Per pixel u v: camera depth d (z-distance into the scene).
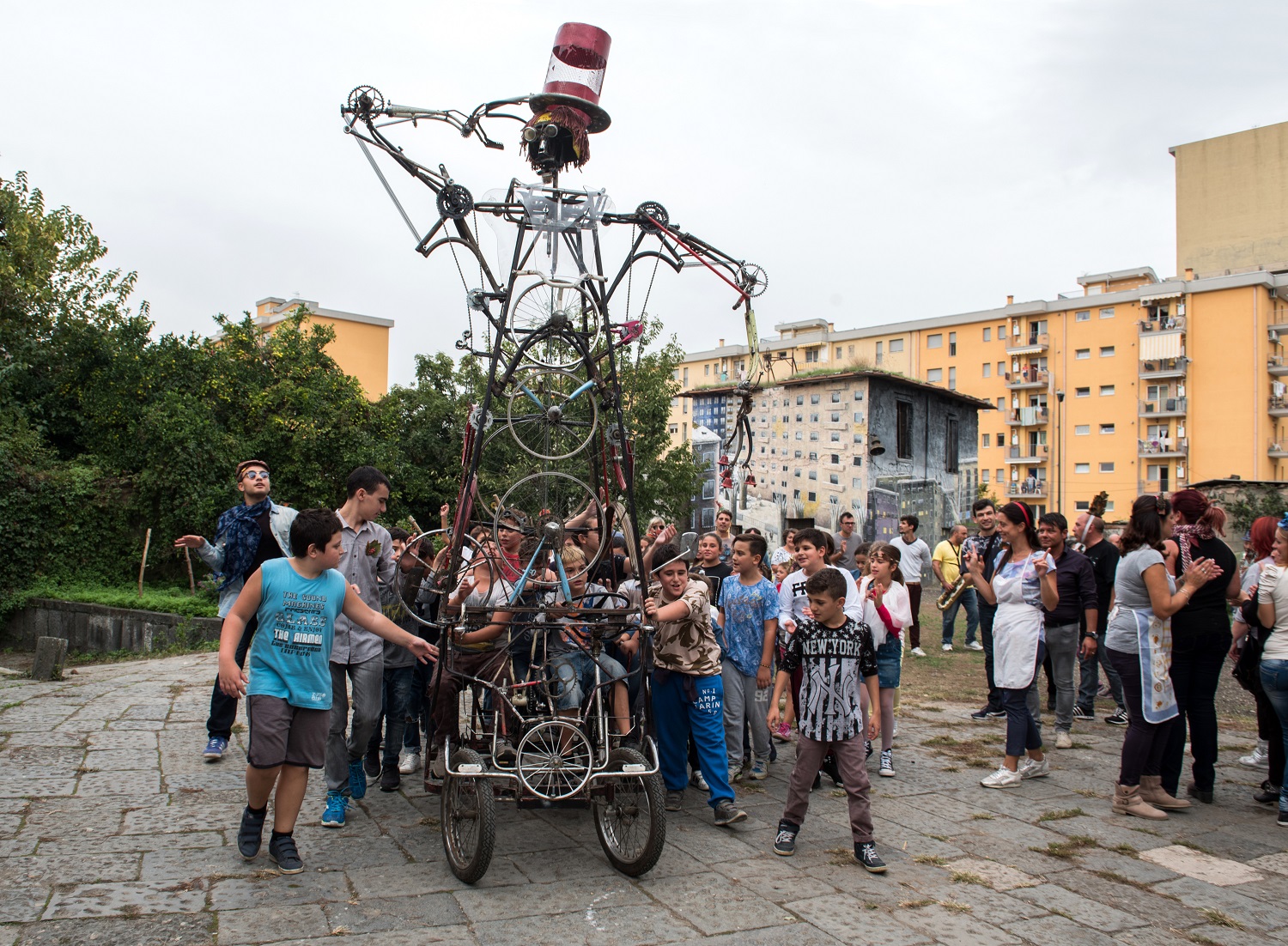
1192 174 44.94
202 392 19.48
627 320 5.47
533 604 4.79
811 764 4.41
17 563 16.73
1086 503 45.03
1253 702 8.61
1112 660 5.25
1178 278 45.03
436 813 4.95
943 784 5.74
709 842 4.62
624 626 4.54
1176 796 5.49
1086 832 4.84
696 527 24.59
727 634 5.77
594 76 5.21
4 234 20.05
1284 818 4.93
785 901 3.84
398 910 3.63
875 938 3.48
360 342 41.84
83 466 18.11
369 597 5.06
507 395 5.04
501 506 4.80
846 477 23.80
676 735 5.10
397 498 21.00
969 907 3.80
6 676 8.63
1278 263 42.44
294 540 4.08
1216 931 3.64
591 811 5.04
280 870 4.01
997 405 47.59
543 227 4.96
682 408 42.31
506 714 4.50
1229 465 41.56
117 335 19.92
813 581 4.38
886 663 5.92
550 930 3.48
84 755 5.70
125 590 16.80
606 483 5.18
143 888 3.72
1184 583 5.00
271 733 3.95
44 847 4.13
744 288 5.60
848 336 51.84
